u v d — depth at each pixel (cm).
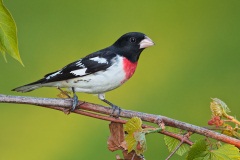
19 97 524
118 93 589
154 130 521
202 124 587
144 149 519
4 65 594
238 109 591
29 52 598
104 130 584
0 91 593
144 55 602
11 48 516
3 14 515
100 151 582
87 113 525
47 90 592
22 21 604
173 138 527
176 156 576
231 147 520
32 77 595
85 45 604
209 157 520
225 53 603
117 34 609
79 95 587
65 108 526
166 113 588
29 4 606
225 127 524
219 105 525
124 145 521
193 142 522
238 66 600
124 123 523
